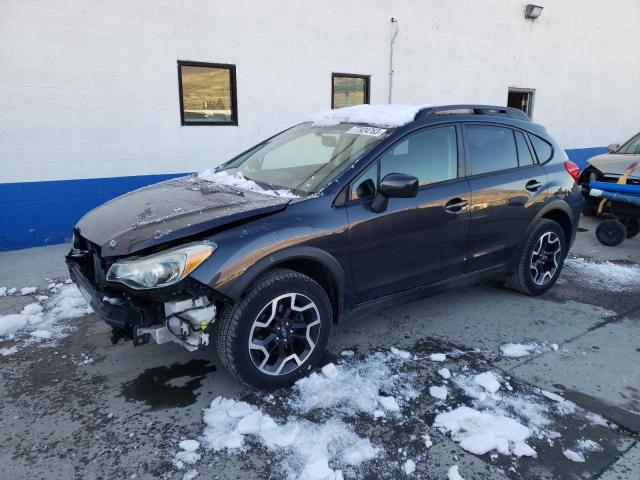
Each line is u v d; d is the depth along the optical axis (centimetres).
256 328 290
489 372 324
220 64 727
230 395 300
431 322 410
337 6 818
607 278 534
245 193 333
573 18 1214
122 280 266
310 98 823
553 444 260
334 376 318
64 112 627
